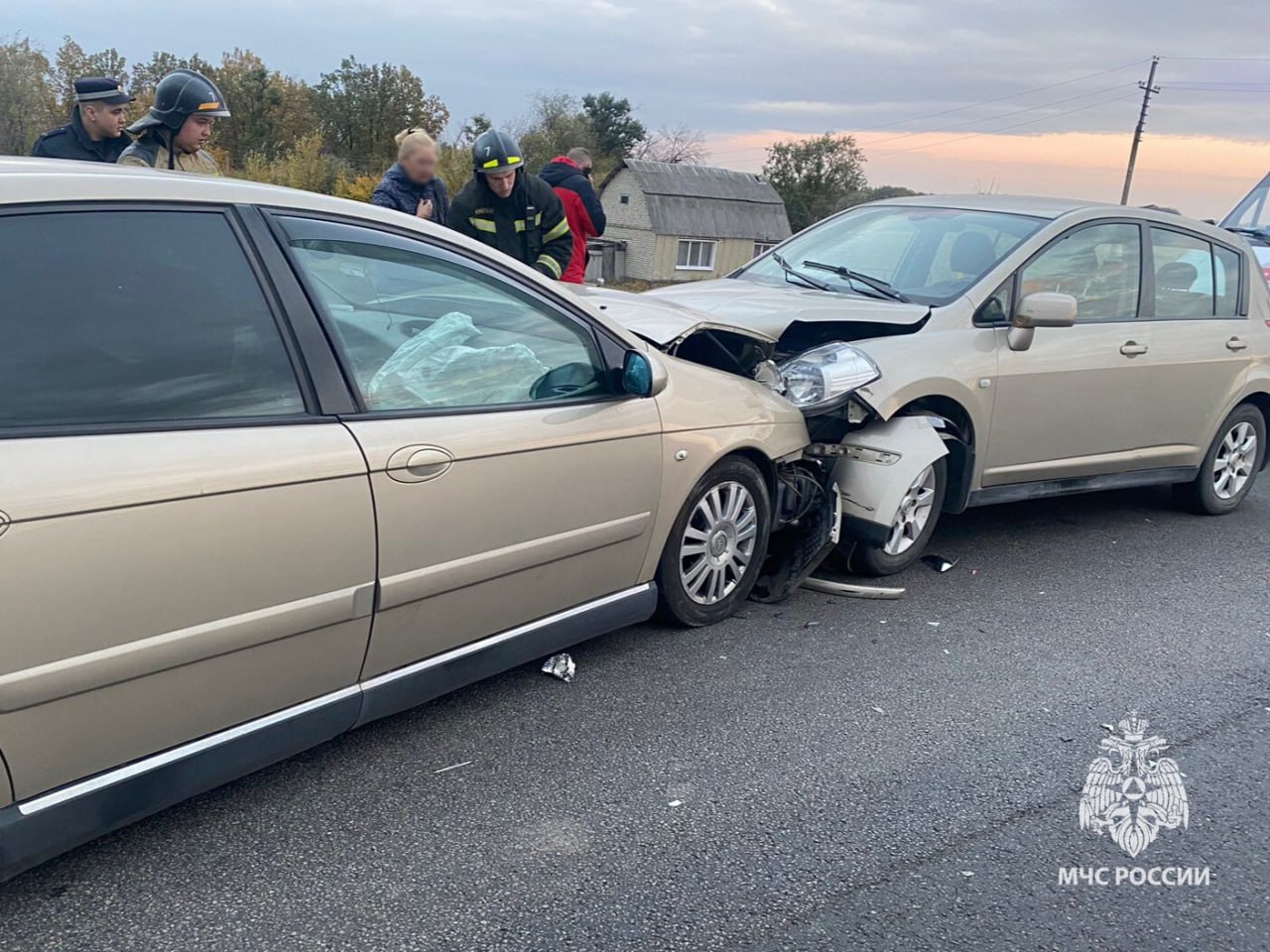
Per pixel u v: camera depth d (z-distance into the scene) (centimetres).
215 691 251
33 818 223
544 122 6006
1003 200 588
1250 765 347
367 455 269
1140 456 583
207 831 278
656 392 354
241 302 257
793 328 501
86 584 217
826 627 442
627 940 246
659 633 424
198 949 235
